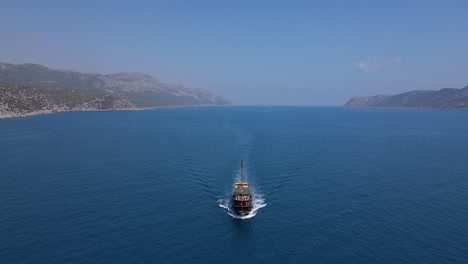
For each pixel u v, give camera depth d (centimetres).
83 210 8231
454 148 17712
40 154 14888
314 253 6388
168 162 13625
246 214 8075
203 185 10500
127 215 7981
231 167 12862
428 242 6769
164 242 6725
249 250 6494
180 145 18012
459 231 7238
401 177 11488
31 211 8106
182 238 6912
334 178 11319
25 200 8850
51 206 8444
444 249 6500
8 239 6694
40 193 9438
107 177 11200
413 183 10756
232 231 7262
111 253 6266
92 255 6181
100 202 8800
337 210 8406
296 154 15575
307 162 13812
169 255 6259
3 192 9488
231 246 6631
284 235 7094
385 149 17212
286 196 9475
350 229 7350
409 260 6138
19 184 10256
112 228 7269
